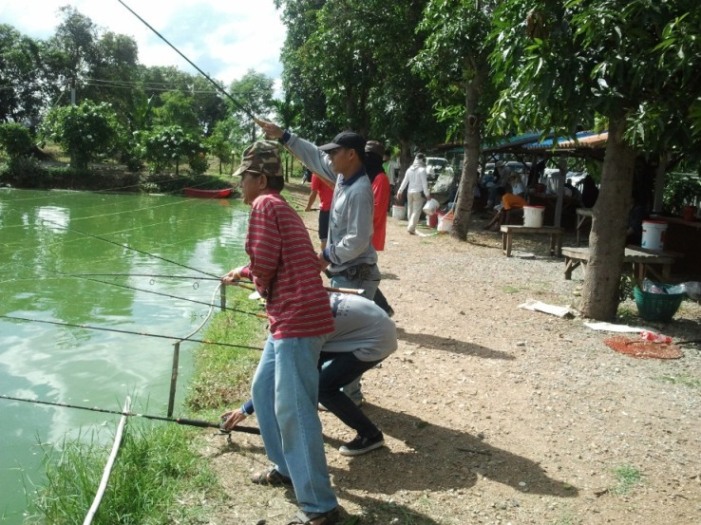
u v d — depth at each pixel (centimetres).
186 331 696
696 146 555
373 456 366
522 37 626
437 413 429
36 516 330
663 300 666
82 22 4778
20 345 639
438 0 1184
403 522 302
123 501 308
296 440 284
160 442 368
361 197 367
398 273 928
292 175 3941
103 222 1780
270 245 279
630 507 321
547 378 500
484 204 2022
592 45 579
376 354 335
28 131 3017
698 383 500
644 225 858
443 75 1283
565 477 348
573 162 2288
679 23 505
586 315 688
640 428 414
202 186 2900
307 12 2261
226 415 371
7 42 4253
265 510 309
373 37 1628
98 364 586
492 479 344
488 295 796
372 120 1839
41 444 429
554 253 1142
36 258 1159
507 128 747
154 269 1066
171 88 5900
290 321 281
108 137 2995
